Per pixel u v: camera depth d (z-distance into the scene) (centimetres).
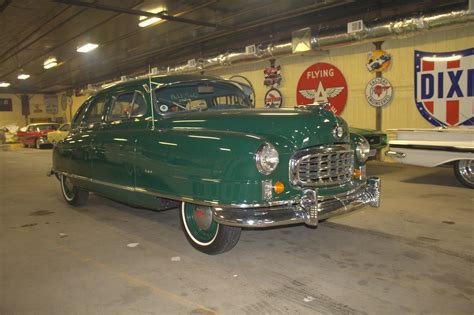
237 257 382
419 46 930
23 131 2077
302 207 340
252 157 323
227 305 288
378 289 307
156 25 1196
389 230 454
